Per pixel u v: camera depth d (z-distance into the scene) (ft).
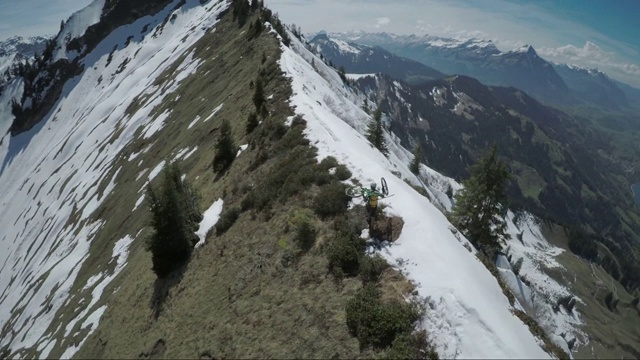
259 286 74.02
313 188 88.58
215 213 107.76
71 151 387.34
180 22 510.99
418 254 64.80
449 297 55.62
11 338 182.60
